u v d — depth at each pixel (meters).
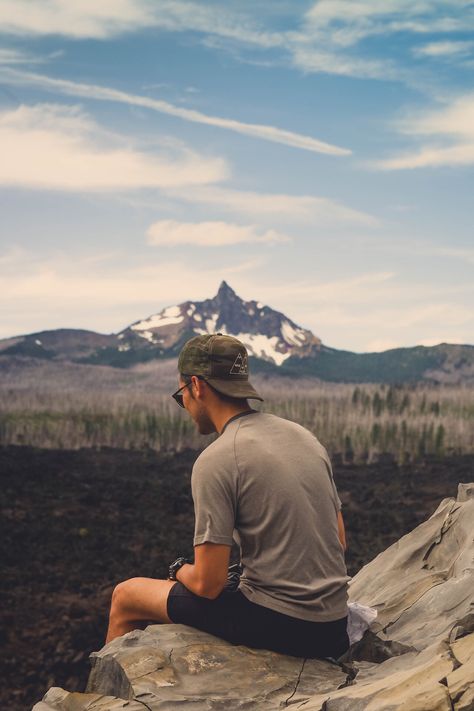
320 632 3.41
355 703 2.65
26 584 18.97
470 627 3.34
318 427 92.94
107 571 20.88
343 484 46.41
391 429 79.00
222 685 3.13
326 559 3.47
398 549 4.81
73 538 25.45
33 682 12.34
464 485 4.91
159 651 3.29
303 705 2.89
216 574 3.30
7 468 46.97
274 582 3.40
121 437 88.56
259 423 3.54
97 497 35.62
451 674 2.51
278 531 3.39
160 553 23.70
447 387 140.75
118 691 3.25
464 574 3.89
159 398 142.88
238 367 3.58
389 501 36.91
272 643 3.41
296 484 3.42
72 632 14.83
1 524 26.97
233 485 3.37
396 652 3.55
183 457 72.44
